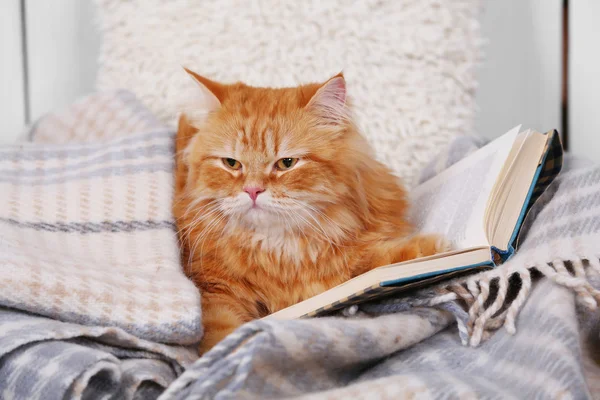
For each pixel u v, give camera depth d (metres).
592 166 1.30
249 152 1.34
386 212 1.43
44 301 0.97
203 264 1.36
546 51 2.33
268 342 0.78
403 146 1.91
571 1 2.28
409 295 1.12
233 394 0.73
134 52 2.02
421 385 0.81
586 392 0.79
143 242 1.27
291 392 0.83
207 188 1.37
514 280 1.13
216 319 1.20
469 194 1.29
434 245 1.19
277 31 1.95
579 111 2.34
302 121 1.37
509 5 2.31
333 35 1.95
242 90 1.48
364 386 0.81
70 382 0.78
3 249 1.03
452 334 1.08
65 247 1.23
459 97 1.94
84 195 1.31
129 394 0.85
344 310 1.09
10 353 0.86
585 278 1.05
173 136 1.51
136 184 1.34
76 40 2.38
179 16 2.00
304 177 1.32
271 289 1.36
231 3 1.97
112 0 2.04
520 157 1.23
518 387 0.85
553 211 1.23
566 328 0.90
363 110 1.93
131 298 1.01
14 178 1.34
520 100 2.37
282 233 1.34
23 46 2.37
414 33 1.93
